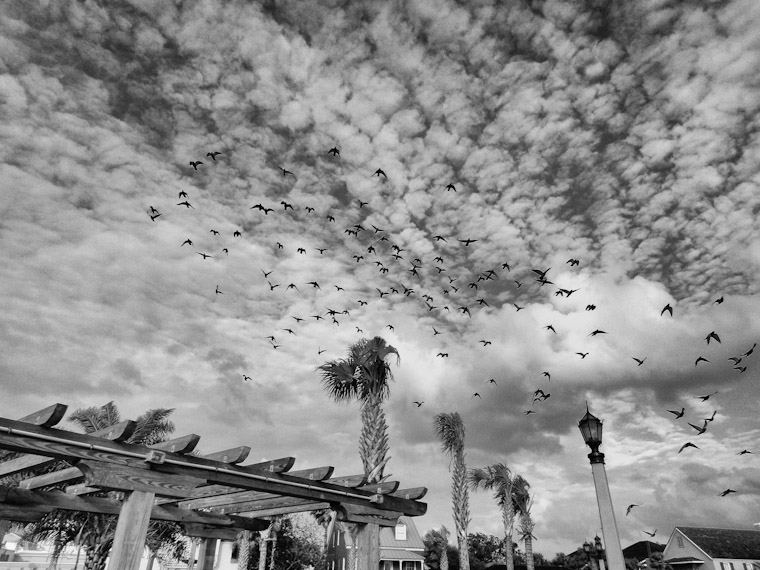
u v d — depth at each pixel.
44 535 16.77
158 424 18.56
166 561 24.56
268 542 32.50
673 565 46.41
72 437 5.50
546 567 40.03
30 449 5.16
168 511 9.62
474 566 52.34
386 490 8.94
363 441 14.90
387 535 39.47
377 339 16.36
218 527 10.55
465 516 20.50
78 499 8.15
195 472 6.55
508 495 28.86
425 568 38.75
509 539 28.53
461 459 21.44
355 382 15.88
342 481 9.15
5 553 23.55
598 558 16.20
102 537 16.19
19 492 7.41
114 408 18.67
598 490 7.63
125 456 5.93
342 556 33.19
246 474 7.12
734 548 44.19
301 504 9.44
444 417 21.78
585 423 8.01
